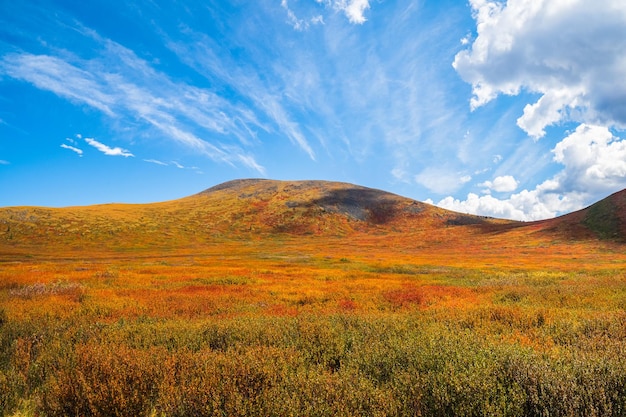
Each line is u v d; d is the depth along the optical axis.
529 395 3.75
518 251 64.25
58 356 5.40
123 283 19.27
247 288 17.41
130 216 109.94
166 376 4.20
